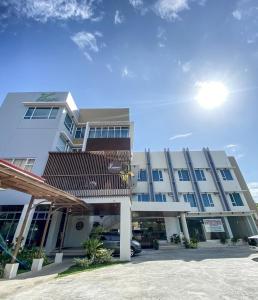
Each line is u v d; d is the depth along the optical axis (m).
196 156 28.70
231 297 4.91
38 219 15.97
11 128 18.28
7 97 20.56
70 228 18.25
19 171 6.81
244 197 25.55
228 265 9.27
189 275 7.40
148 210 20.52
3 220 14.78
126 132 21.55
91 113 24.16
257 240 13.11
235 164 29.06
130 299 4.97
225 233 23.03
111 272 8.36
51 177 14.34
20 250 10.51
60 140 18.97
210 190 25.80
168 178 26.92
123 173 14.37
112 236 13.62
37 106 19.84
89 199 13.19
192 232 23.16
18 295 5.56
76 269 9.23
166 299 4.89
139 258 12.47
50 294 5.59
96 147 19.98
